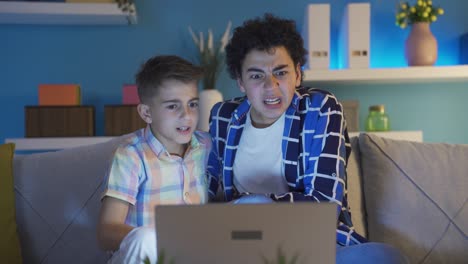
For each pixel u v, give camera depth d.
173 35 2.63
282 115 1.38
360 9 2.41
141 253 0.99
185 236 0.81
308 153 1.35
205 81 2.48
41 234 1.51
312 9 2.40
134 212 1.26
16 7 2.30
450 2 2.69
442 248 1.47
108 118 2.38
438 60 2.71
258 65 1.29
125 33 2.62
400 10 2.62
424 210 1.50
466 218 1.48
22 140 2.31
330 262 0.81
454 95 2.71
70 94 2.40
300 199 1.24
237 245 0.81
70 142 2.34
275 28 1.30
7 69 2.58
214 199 1.48
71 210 1.52
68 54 2.60
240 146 1.42
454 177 1.53
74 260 1.50
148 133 1.32
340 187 1.28
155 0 2.62
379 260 1.10
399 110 2.71
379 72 2.40
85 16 2.38
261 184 1.40
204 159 1.41
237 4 2.64
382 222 1.52
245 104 1.43
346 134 1.43
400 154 1.58
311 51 2.40
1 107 2.58
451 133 2.70
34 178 1.54
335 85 2.70
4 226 1.43
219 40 2.63
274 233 0.81
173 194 1.30
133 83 2.62
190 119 1.27
